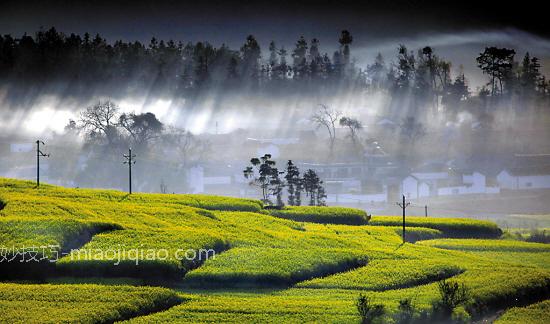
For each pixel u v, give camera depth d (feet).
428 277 320.91
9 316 234.99
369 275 315.37
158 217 372.79
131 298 257.75
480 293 296.51
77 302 251.80
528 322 280.31
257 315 255.09
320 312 259.39
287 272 303.68
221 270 300.61
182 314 253.44
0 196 381.81
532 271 339.36
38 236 305.94
